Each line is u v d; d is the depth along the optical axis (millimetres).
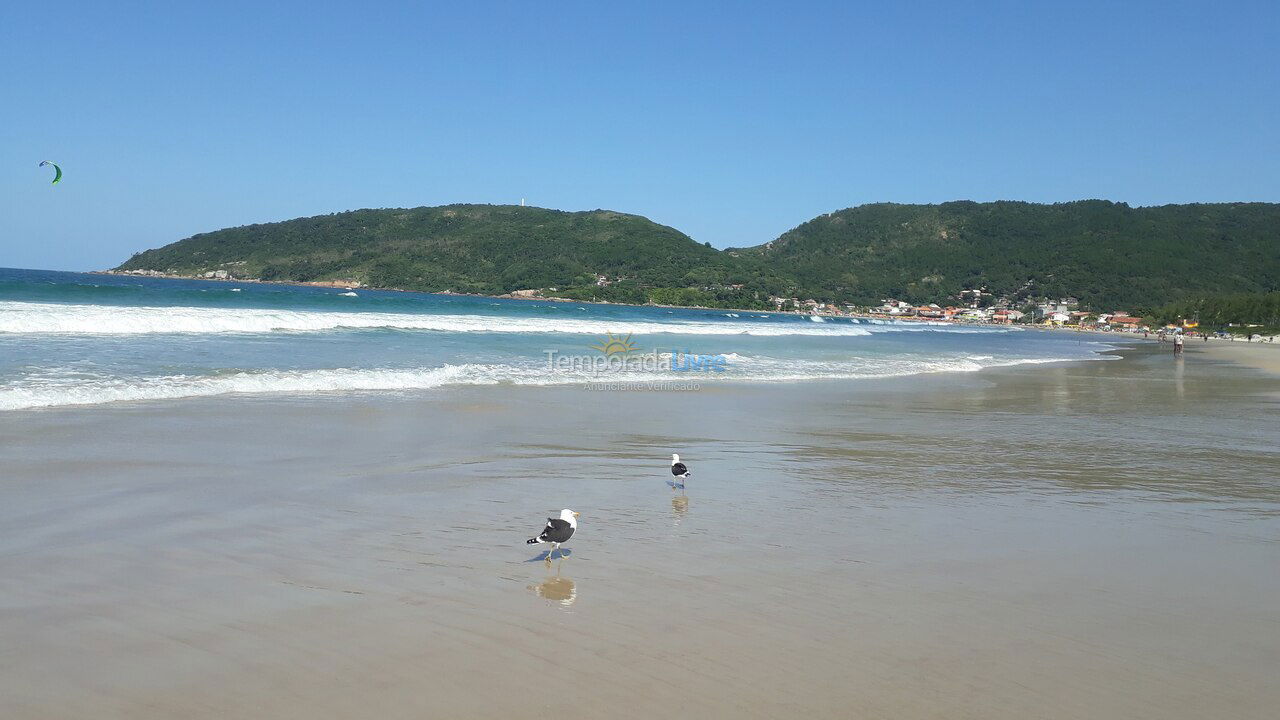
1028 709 4023
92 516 6852
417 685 4055
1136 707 4078
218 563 5812
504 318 46438
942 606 5422
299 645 4480
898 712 3951
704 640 4750
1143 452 12359
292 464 9273
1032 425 15250
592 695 4020
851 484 9445
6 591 5098
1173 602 5629
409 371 18719
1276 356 53781
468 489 8523
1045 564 6441
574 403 15789
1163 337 98750
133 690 3918
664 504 8219
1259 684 4383
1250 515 8344
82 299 43781
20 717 3615
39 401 12156
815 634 4883
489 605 5195
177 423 11281
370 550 6289
